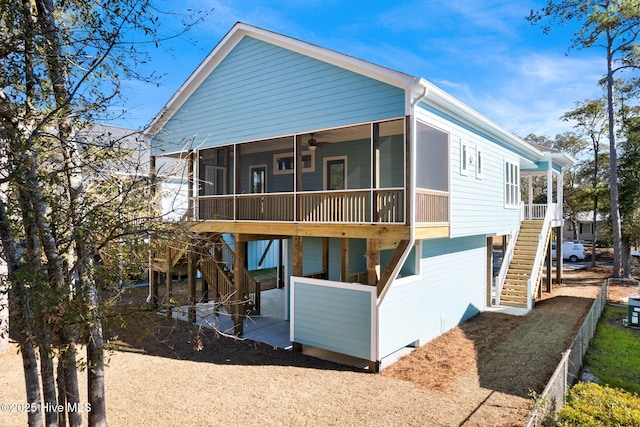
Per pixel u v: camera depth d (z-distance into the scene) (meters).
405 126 7.84
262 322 11.70
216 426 5.65
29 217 3.48
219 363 8.31
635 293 16.84
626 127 22.14
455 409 6.21
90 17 3.77
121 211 4.20
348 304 8.39
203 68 11.27
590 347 9.84
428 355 8.93
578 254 28.23
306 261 12.40
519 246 15.87
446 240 11.30
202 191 12.44
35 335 3.34
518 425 5.67
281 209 9.64
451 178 9.77
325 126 9.02
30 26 3.47
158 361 8.34
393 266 7.90
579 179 31.27
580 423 4.89
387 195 8.10
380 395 6.76
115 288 4.39
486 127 11.69
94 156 4.28
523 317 12.62
